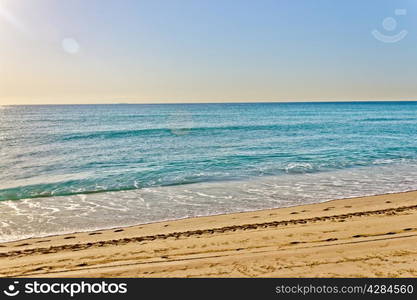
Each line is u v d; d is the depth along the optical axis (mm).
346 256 6062
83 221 9492
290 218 9000
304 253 6285
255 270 5719
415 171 15875
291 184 13594
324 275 5434
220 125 48094
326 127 44406
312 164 17891
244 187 13180
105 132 37500
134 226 8953
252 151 23000
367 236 7043
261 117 73125
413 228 7426
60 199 11820
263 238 7309
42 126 48250
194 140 30469
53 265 6352
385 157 19969
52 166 18359
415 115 79875
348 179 14383
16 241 7980
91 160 20156
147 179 14844
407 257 5918
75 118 70375
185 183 14047
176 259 6348
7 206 10984
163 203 11188
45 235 8414
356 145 25750
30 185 13914
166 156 21297
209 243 7176
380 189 12633
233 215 9695
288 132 37688
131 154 22391
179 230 8367
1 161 20000
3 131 39531
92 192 12773
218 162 18797
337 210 9711
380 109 125250
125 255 6707
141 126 47281
